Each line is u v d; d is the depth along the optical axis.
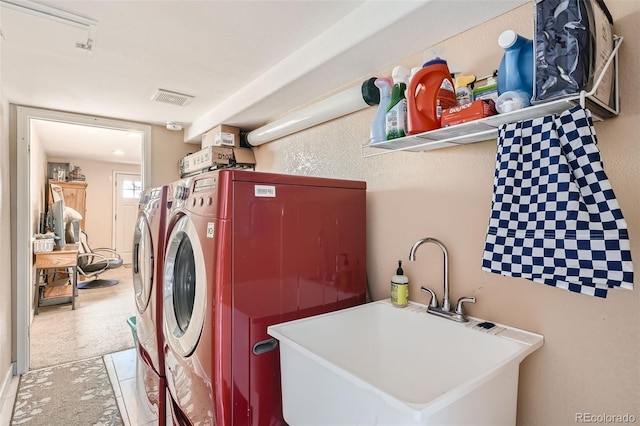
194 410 1.33
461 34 1.40
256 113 2.45
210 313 1.23
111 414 2.12
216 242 1.23
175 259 1.65
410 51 1.55
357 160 1.90
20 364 2.63
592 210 0.84
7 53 1.84
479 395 0.93
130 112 2.88
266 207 1.33
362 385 0.86
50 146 5.42
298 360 1.15
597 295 0.85
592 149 0.83
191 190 1.47
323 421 1.04
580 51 0.80
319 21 1.56
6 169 2.51
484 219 1.30
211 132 2.85
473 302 1.32
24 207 2.69
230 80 2.23
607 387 1.00
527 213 0.95
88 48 1.79
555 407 1.10
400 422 0.79
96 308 4.34
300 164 2.36
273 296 1.34
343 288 1.60
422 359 1.36
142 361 2.06
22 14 1.48
